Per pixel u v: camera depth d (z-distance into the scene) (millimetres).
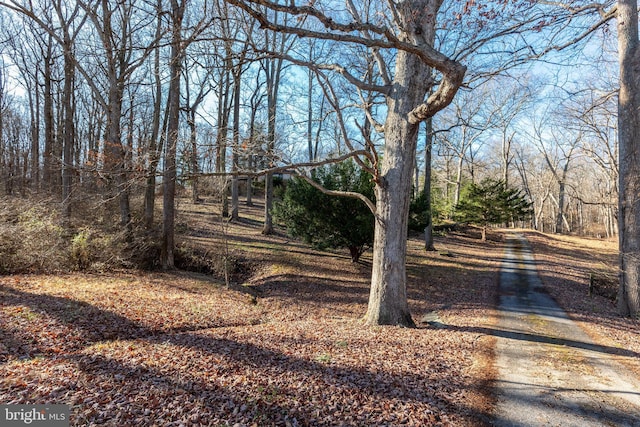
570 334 8289
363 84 7688
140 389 4332
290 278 13570
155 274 13172
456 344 6820
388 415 4020
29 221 11422
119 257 12641
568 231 48406
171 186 14141
